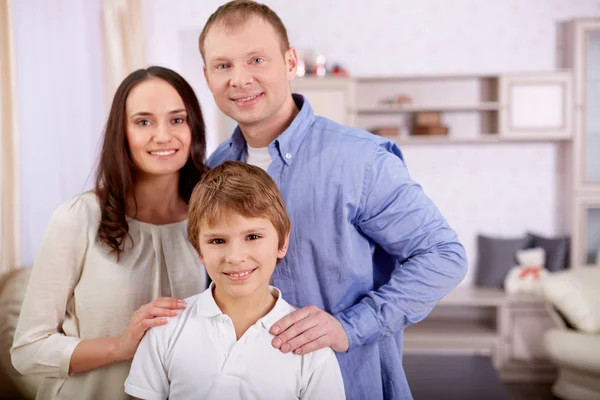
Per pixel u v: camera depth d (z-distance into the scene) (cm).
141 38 291
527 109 421
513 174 454
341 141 139
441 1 446
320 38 452
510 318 405
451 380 274
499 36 445
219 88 137
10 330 201
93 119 271
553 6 440
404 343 405
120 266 135
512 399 370
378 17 450
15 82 207
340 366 138
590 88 416
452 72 449
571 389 348
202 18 444
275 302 126
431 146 457
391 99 451
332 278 138
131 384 120
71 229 134
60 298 134
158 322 121
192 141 144
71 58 250
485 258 445
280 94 138
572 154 421
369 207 135
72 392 134
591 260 421
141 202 144
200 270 144
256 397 116
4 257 207
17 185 210
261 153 149
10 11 204
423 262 132
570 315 348
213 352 118
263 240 117
